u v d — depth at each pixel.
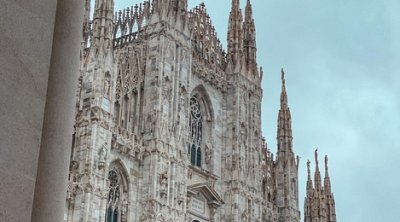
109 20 53.78
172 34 61.06
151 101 57.69
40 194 9.12
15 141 8.05
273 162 76.88
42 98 8.63
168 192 55.66
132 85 58.31
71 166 48.91
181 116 59.78
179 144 58.50
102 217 48.41
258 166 69.56
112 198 52.91
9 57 8.09
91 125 49.81
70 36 9.87
